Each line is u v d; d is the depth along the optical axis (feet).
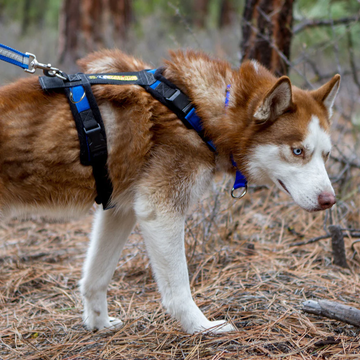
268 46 14.84
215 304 9.35
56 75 8.14
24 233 14.65
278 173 8.23
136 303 10.00
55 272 11.81
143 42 32.42
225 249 12.00
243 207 14.46
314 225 13.70
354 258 11.80
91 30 28.04
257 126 8.17
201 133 8.41
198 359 7.30
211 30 40.88
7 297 10.48
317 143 8.02
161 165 8.21
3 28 39.19
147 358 7.54
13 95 7.86
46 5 55.98
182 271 8.26
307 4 22.77
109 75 8.42
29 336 8.70
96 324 8.91
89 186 8.30
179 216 8.29
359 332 7.99
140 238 12.93
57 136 7.84
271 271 10.96
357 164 15.05
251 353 7.48
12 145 7.66
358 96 19.35
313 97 8.64
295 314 8.67
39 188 8.04
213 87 8.62
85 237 14.30
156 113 8.23
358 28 20.97
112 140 8.18
